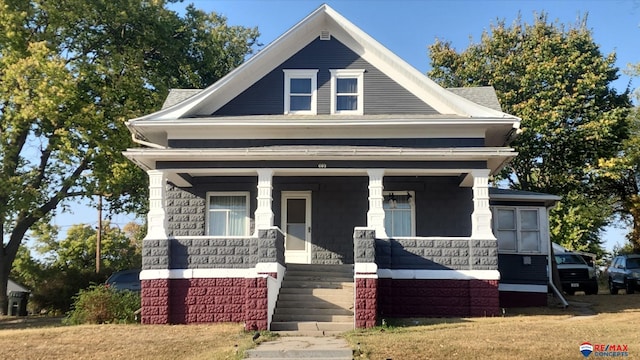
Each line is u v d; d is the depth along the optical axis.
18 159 25.59
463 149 16.00
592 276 25.62
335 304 15.31
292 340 12.64
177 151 15.95
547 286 19.59
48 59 22.86
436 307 15.87
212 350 11.97
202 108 17.80
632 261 25.97
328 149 16.16
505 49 32.09
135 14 25.95
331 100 18.06
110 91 25.23
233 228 18.52
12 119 23.48
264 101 18.02
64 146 24.12
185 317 15.66
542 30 31.44
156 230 15.98
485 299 15.83
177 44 28.05
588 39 30.11
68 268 31.30
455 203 18.58
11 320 21.38
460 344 11.58
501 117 16.81
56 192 26.38
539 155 29.66
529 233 19.23
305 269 17.45
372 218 16.12
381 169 16.34
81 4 24.36
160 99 26.23
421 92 17.97
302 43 18.33
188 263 15.94
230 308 15.70
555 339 12.12
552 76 28.97
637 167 30.06
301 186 18.88
